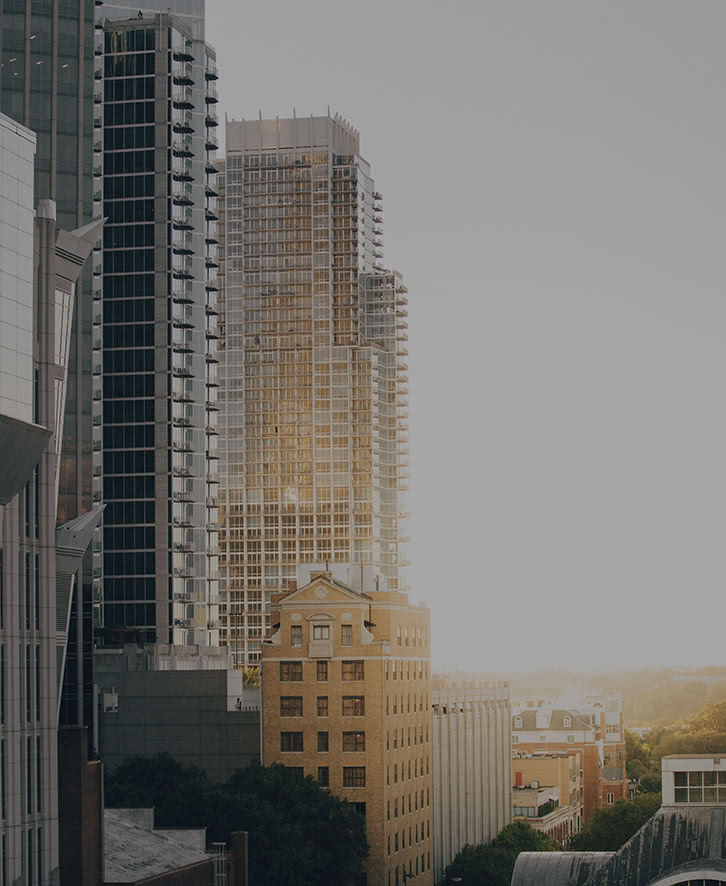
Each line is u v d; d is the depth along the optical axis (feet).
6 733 362.33
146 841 451.53
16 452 361.30
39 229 393.50
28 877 369.30
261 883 520.83
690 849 483.92
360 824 593.42
